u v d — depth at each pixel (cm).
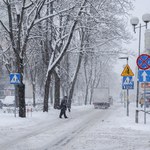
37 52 4150
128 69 2836
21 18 2792
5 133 1877
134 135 1791
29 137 1716
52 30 3681
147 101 5981
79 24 3775
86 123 2606
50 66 3703
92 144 1471
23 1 2756
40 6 2831
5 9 3391
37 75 5650
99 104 6019
